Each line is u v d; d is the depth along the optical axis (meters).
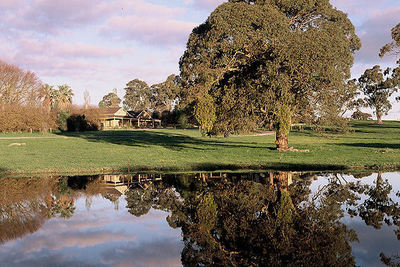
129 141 41.53
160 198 11.03
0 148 31.45
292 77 22.45
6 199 11.02
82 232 7.61
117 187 13.01
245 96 23.47
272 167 17.73
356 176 14.82
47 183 13.96
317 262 5.62
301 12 27.81
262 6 24.62
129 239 7.12
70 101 83.94
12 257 6.10
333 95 23.92
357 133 56.59
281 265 5.59
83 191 12.34
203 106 21.78
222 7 25.14
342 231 7.21
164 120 102.81
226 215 8.76
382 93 80.31
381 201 10.02
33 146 34.03
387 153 23.44
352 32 29.36
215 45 24.84
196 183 13.59
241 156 22.62
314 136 49.84
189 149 28.86
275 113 22.53
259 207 9.45
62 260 5.95
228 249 6.48
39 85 79.25
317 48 21.36
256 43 23.39
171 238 7.16
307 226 7.64
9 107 63.75
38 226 8.09
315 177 14.66
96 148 31.25
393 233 7.05
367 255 5.87
